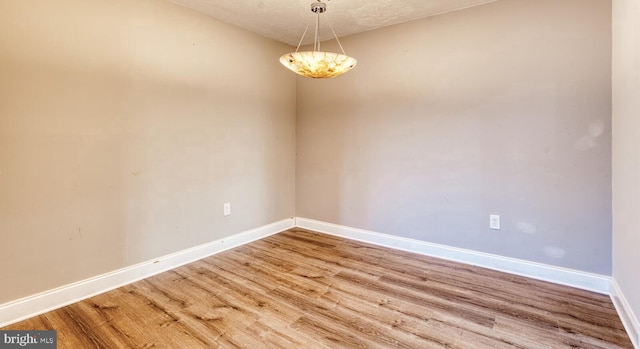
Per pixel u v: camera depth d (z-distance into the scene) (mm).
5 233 1822
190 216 2787
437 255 2908
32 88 1877
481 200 2662
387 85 3107
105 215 2240
